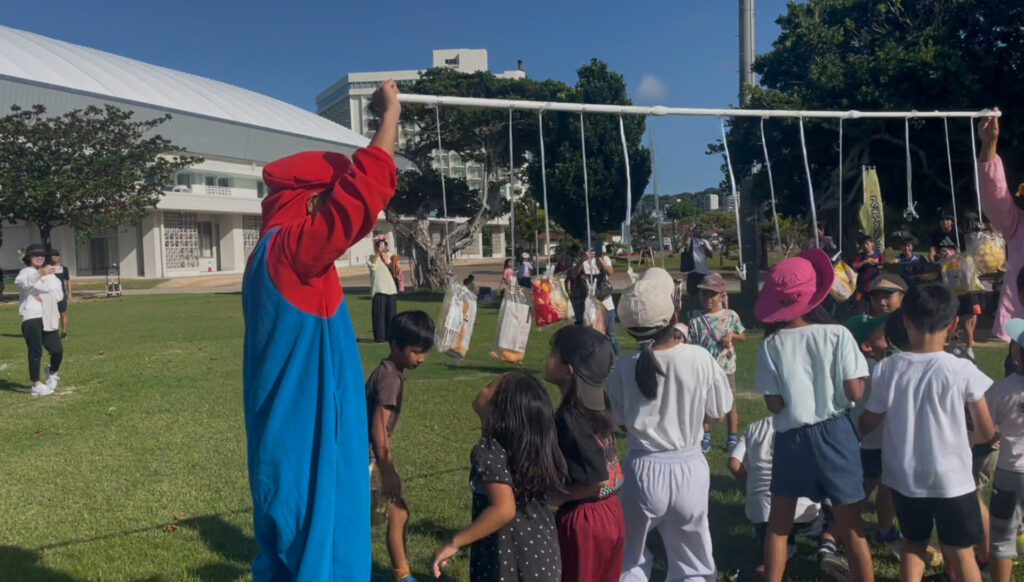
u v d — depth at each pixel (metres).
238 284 37.94
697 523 3.38
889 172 15.26
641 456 3.39
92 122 29.08
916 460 3.19
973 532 3.15
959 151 14.08
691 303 11.20
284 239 2.19
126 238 42.41
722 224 41.00
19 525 4.73
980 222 6.09
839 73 14.47
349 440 2.26
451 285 4.93
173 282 38.69
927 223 17.55
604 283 9.42
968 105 13.62
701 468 3.36
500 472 2.73
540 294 5.62
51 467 5.96
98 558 4.21
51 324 9.12
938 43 14.48
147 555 4.27
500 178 24.72
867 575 3.29
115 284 30.05
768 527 3.46
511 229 5.55
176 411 7.91
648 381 3.29
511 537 2.78
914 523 3.24
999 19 14.31
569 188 19.66
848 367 3.26
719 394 3.34
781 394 3.36
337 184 2.20
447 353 4.86
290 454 2.18
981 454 3.81
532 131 21.73
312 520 2.15
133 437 6.86
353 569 2.21
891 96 13.57
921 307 3.24
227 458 6.17
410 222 25.84
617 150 18.05
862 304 10.30
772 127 14.37
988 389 3.32
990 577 3.63
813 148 15.22
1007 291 3.95
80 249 43.34
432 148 23.03
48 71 38.38
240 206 45.31
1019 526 3.46
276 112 54.22
